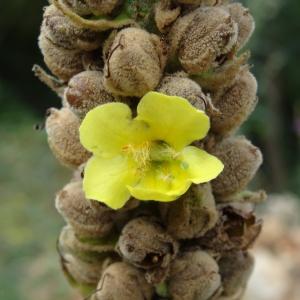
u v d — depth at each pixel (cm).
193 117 6
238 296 7
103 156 6
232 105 6
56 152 7
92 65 6
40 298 22
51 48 7
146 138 6
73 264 7
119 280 7
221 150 7
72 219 7
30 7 44
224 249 7
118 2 6
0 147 35
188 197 6
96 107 6
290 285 20
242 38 7
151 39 6
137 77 6
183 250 7
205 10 6
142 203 7
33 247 25
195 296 7
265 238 23
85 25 6
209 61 6
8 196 30
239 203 7
